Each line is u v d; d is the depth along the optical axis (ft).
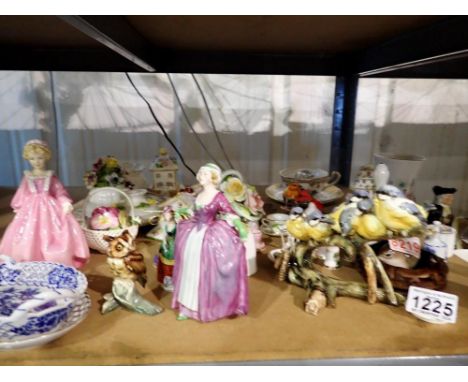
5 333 1.61
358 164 5.48
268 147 5.35
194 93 5.11
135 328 1.85
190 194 2.95
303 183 3.73
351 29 2.66
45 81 4.96
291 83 5.11
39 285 1.97
